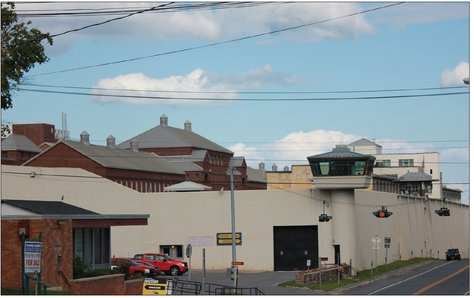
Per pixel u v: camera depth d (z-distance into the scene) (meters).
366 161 74.38
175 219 79.88
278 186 129.50
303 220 76.62
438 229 118.50
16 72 48.09
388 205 92.06
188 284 51.31
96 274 42.03
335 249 75.88
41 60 49.44
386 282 63.56
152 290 38.94
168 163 126.62
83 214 41.34
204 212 79.25
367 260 81.31
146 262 67.75
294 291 54.28
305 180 128.62
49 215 37.41
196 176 129.12
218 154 141.38
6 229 36.00
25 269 31.77
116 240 80.88
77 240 43.06
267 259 77.12
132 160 114.50
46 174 77.81
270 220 77.50
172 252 79.50
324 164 75.00
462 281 60.25
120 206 80.81
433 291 51.75
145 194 80.75
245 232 78.06
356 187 74.56
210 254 78.56
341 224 75.50
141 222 46.38
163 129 135.12
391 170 154.12
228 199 78.62
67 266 38.75
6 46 47.72
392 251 92.38
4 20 47.19
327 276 64.31
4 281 35.59
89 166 101.75
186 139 133.75
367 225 82.06
